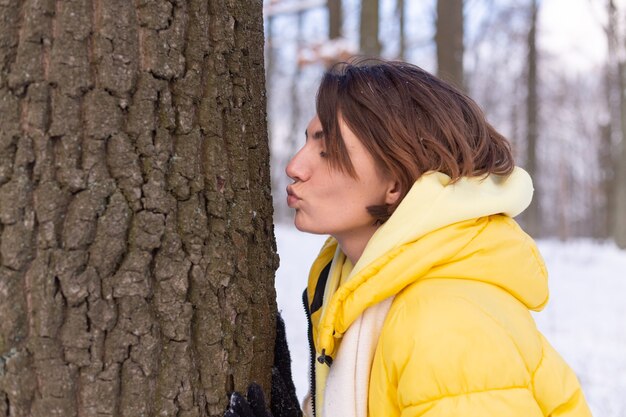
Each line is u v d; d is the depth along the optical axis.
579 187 41.91
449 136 1.42
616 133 22.27
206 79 1.49
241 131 1.57
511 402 1.20
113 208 1.33
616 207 16.80
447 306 1.27
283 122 26.75
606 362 5.53
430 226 1.35
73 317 1.29
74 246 1.29
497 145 1.54
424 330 1.25
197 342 1.43
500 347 1.23
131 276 1.33
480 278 1.36
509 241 1.40
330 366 1.51
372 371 1.36
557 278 10.04
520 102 24.59
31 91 1.29
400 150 1.40
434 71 10.35
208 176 1.47
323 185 1.48
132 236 1.35
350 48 9.69
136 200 1.35
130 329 1.33
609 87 22.30
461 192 1.38
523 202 1.46
